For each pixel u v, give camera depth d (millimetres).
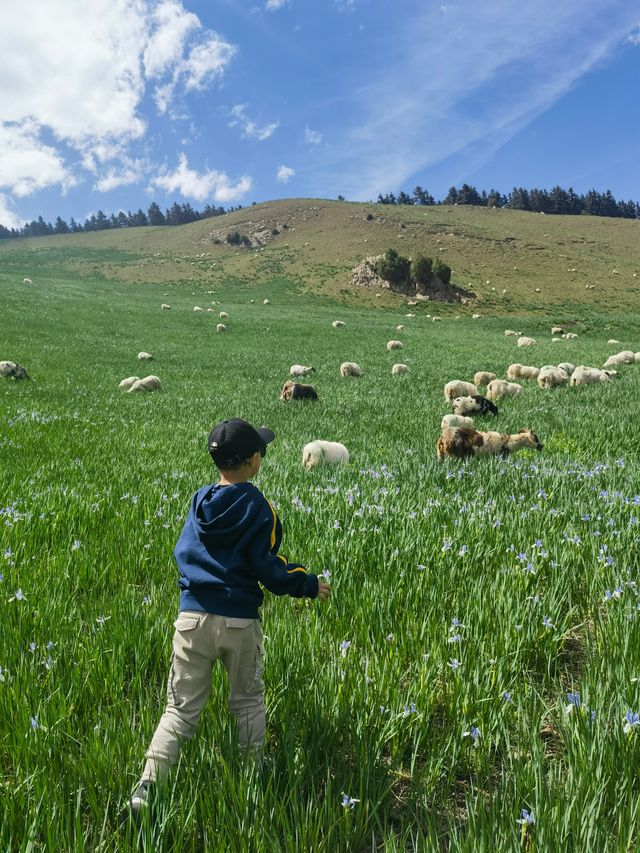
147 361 32812
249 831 2205
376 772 2738
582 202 193500
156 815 2322
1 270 103188
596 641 3855
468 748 2893
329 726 2908
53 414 15188
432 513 6168
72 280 99000
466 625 3863
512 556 5066
